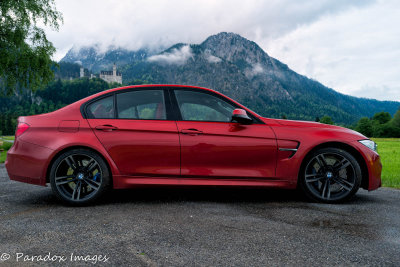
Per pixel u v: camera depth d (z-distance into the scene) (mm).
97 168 3355
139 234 2354
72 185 3404
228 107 3529
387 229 2531
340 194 3443
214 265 1815
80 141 3283
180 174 3355
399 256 1981
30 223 2637
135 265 1806
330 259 1921
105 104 3496
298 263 1857
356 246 2146
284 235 2354
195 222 2670
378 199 3746
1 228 2498
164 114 3459
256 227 2543
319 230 2482
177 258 1912
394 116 116875
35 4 16594
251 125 3441
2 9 15625
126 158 3336
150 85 3607
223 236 2318
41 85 17672
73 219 2758
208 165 3363
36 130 3393
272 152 3369
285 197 3723
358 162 3494
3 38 16203
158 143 3332
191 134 3348
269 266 1811
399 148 24766
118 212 3004
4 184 4688
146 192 3979
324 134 3418
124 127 3359
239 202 3445
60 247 2086
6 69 16547
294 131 3430
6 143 15938
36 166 3312
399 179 5695
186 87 3613
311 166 3488
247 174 3373
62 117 3434
